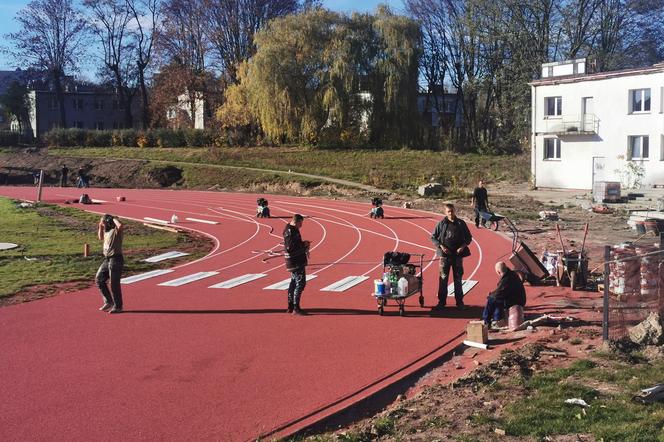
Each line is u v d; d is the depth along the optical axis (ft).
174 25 253.24
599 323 39.47
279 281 59.21
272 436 24.58
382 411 27.37
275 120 209.15
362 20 210.18
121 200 160.86
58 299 51.11
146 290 54.95
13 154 247.70
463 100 249.55
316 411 27.04
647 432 22.13
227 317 44.29
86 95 316.40
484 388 28.12
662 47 198.80
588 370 29.43
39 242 87.76
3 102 289.12
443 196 143.13
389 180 170.09
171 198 167.84
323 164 199.31
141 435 24.76
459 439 22.66
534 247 74.54
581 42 196.85
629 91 138.72
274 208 138.10
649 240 77.56
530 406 25.20
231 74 249.34
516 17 202.18
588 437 22.18
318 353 35.37
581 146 148.15
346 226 103.81
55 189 198.59
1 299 51.08
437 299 49.88
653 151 135.74
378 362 33.60
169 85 247.29
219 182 195.00
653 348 32.40
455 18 235.81
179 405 27.84
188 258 75.97
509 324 39.70
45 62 284.41
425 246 80.84
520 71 199.11
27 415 26.89
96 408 27.58
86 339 38.83
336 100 203.51
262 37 213.46
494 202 128.77
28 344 37.78
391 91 205.46
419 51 210.79
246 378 31.32
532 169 159.12
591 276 56.18
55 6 281.33
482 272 61.36
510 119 206.39
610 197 116.98
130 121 304.30
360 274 62.39
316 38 209.36
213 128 246.47
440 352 35.29
